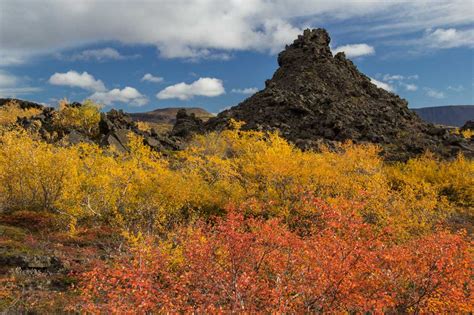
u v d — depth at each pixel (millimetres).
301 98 74375
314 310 9641
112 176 21281
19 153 22156
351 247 9906
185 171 27516
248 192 23000
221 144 38750
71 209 19094
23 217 19859
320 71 90125
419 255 11375
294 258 10508
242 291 9609
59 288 13039
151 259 11734
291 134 63344
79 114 55500
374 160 37750
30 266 14180
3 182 21812
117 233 18219
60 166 21484
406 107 84188
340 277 9336
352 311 10719
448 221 26875
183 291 10297
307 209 17672
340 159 32750
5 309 10984
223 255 10734
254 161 26984
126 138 47875
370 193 20250
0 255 14367
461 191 34312
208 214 22719
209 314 9305
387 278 10984
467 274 11125
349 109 72188
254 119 71188
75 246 17000
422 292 11203
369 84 89188
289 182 23328
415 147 55000
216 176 26938
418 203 23031
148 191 20938
